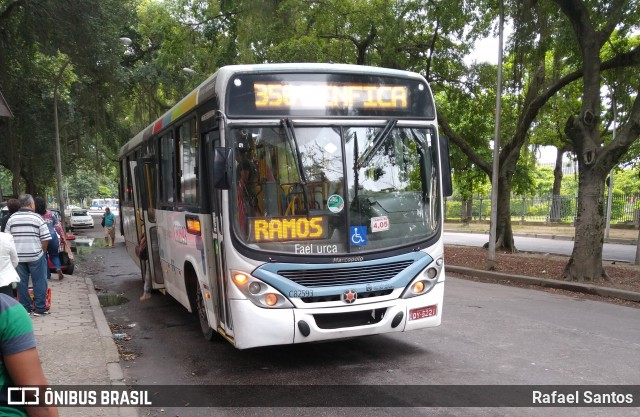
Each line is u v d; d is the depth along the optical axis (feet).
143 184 30.19
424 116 19.10
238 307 16.44
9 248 20.66
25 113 74.90
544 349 20.47
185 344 22.68
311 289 16.66
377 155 18.04
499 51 42.78
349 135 17.78
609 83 49.37
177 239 24.32
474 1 48.34
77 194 305.53
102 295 35.99
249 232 16.60
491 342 21.50
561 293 34.58
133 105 100.58
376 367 18.44
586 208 37.06
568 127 37.86
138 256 34.35
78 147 94.68
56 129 73.82
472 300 31.53
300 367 18.71
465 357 19.43
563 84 49.21
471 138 65.77
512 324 24.81
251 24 61.36
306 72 17.57
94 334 22.40
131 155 37.91
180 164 23.52
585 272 36.88
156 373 18.74
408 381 16.96
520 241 81.46
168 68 89.92
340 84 17.88
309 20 59.52
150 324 26.99
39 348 20.33
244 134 16.89
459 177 77.25
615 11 35.91
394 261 17.72
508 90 58.59
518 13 40.37
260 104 17.08
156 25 82.23
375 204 17.80
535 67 50.88
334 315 17.13
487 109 62.85
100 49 62.08
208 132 18.47
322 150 17.39
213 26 77.36
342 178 17.43
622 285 34.76
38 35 60.75
